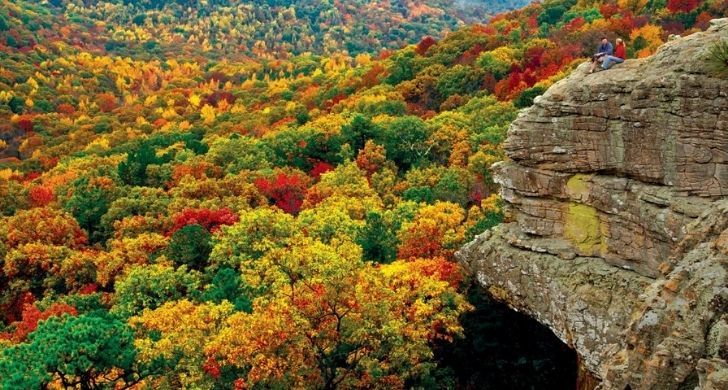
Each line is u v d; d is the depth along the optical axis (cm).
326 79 14825
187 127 12356
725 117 1695
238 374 2281
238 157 6444
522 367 2564
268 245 3281
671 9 8281
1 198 5894
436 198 4459
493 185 4644
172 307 2855
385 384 2270
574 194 2016
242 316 2267
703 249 1409
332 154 6275
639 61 1980
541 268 2041
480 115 6531
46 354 1894
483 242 2284
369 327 2180
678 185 1778
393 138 6025
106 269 3828
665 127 1797
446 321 2414
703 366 1145
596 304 1877
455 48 10631
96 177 5838
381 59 14012
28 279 4228
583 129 1966
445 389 2472
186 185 5238
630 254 1881
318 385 2256
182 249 3759
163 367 2220
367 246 3412
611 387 1378
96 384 2111
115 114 14862
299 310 2195
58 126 13225
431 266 2700
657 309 1366
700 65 1756
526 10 12112
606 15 9412
